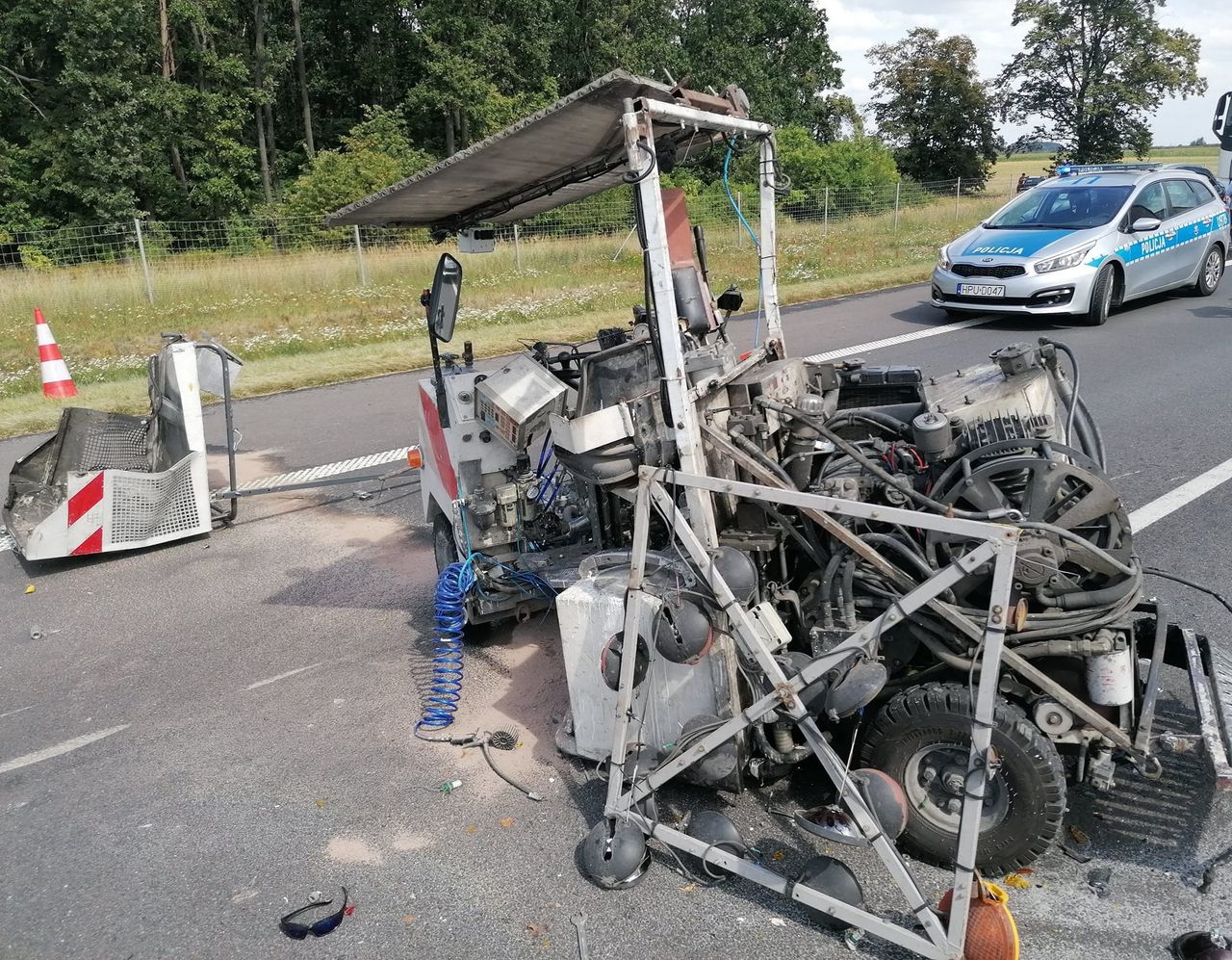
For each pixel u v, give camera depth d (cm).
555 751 404
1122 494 629
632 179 305
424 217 495
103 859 356
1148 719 297
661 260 309
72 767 423
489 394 451
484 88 3888
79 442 763
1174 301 1323
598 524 433
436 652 463
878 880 311
